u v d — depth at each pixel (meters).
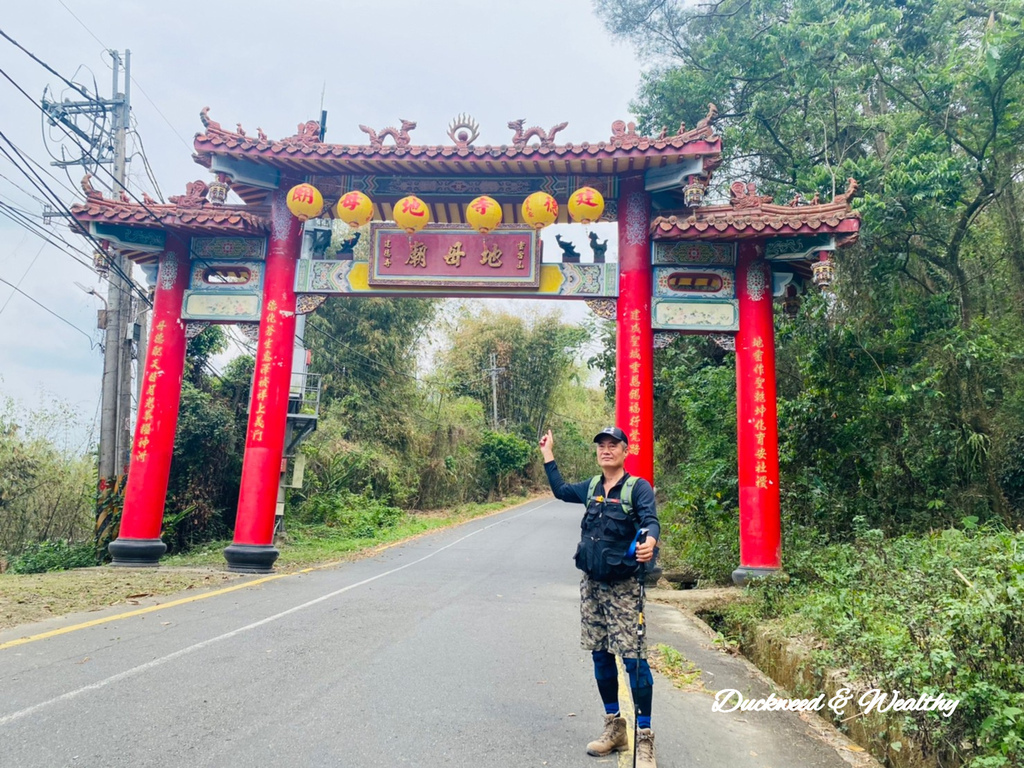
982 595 4.65
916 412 12.12
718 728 4.89
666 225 10.74
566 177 11.83
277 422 11.81
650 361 11.29
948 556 7.30
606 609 4.20
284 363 11.93
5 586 8.80
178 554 16.55
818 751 4.63
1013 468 11.59
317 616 7.80
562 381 47.19
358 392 27.59
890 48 12.96
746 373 11.05
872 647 5.27
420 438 30.52
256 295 12.10
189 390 17.83
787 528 11.98
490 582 11.04
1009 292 12.94
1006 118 12.12
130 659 5.77
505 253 11.62
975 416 11.63
